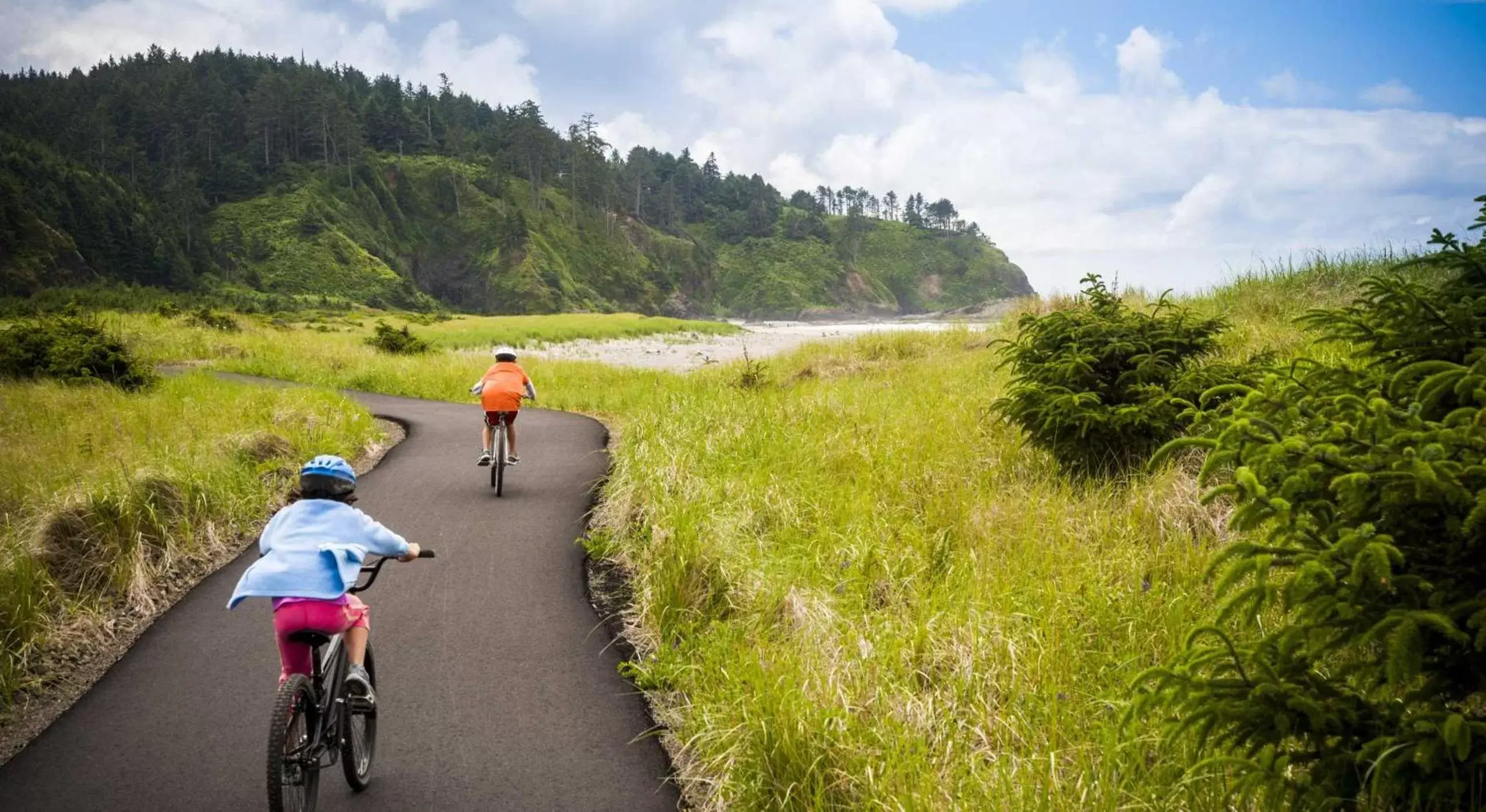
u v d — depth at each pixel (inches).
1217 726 126.3
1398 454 120.3
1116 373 334.3
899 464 371.2
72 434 472.4
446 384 909.2
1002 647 207.0
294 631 153.9
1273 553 122.0
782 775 167.5
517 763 184.1
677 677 218.1
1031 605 230.8
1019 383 346.0
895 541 293.3
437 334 2465.6
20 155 5753.0
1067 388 325.7
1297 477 121.9
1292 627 122.8
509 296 7721.5
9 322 1413.6
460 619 260.1
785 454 406.9
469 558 314.0
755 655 209.8
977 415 433.4
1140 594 229.1
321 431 510.3
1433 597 110.4
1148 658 202.7
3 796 168.4
